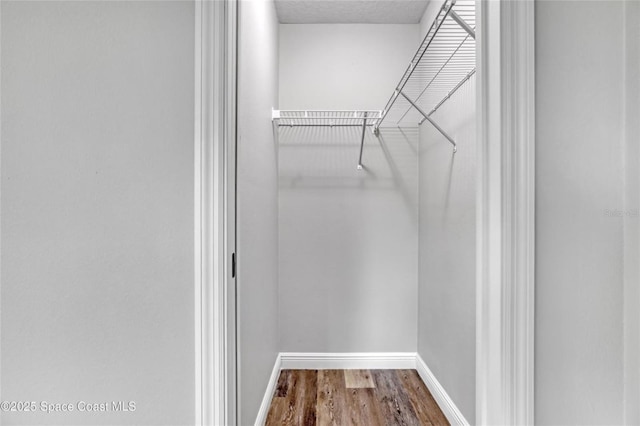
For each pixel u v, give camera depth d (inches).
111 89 32.2
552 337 30.9
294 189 99.1
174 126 32.0
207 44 31.3
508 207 30.4
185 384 32.1
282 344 99.0
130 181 32.2
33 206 32.6
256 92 66.5
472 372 63.1
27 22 32.4
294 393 85.2
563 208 30.9
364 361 99.0
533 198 30.3
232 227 33.7
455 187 71.6
